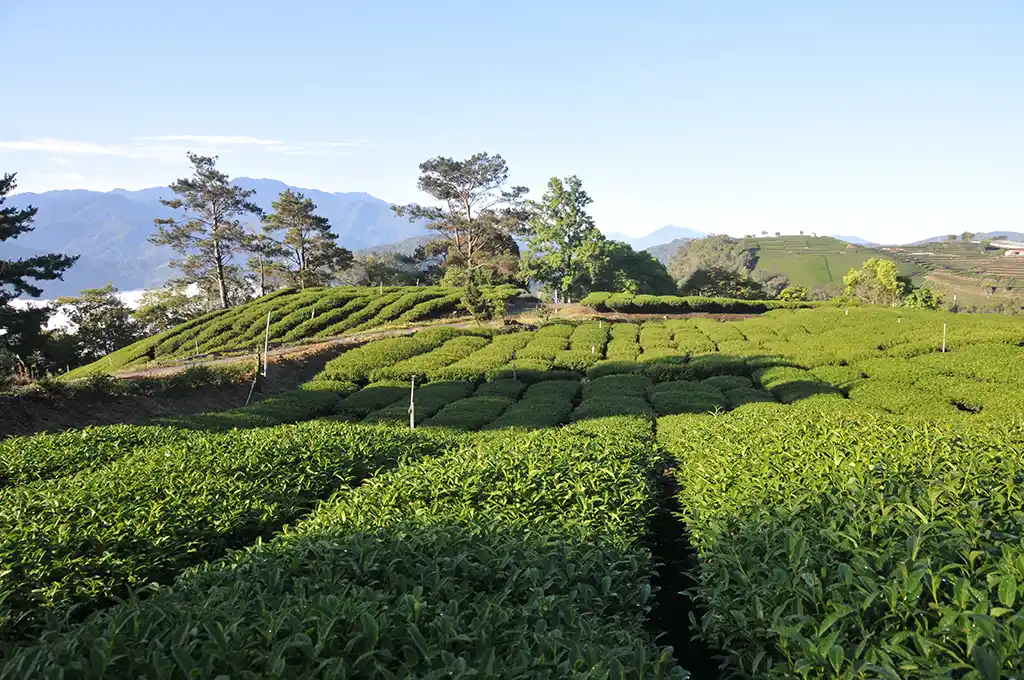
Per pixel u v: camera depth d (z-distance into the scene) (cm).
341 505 1052
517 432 2055
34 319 4853
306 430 1825
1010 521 689
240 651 500
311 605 564
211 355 4734
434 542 771
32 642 707
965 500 759
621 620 670
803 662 490
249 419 2598
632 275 8525
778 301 6419
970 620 464
